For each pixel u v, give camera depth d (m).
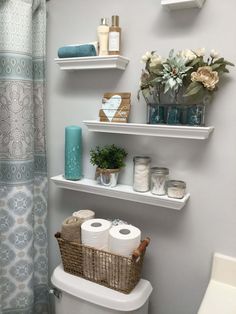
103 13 1.16
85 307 1.09
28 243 1.28
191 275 1.14
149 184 1.14
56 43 1.29
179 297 1.18
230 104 0.99
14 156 1.20
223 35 0.97
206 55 1.00
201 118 0.98
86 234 1.08
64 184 1.27
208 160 1.05
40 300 1.44
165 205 1.07
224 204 1.04
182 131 0.98
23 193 1.24
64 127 1.33
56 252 1.45
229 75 0.97
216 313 0.91
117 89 1.17
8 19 1.13
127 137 1.18
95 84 1.22
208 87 0.92
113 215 1.27
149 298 1.24
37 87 1.29
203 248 1.10
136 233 1.05
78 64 1.15
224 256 1.06
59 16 1.26
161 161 1.13
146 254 1.22
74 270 1.15
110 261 1.05
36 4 1.21
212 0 0.97
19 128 1.20
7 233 1.26
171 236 1.16
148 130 1.04
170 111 1.01
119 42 1.10
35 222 1.39
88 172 1.29
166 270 1.19
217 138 1.02
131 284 1.05
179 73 0.94
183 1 0.95
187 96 0.97
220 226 1.06
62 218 1.40
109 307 1.03
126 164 1.20
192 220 1.11
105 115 1.14
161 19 1.06
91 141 1.27
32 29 1.24
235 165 1.01
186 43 1.03
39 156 1.35
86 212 1.23
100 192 1.19
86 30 1.21
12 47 1.14
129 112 1.12
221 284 1.06
